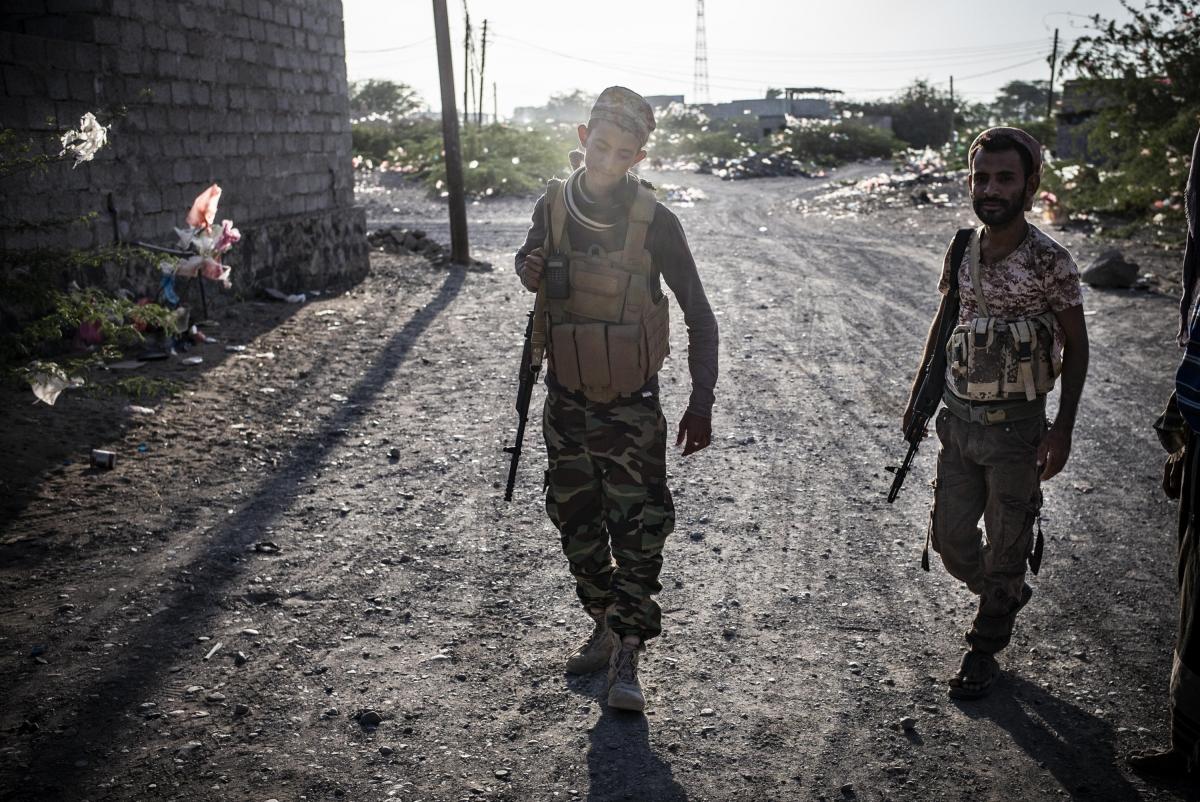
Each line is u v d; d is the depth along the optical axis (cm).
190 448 529
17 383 551
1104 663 323
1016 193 264
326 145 1138
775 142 4850
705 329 288
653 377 284
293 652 324
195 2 878
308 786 254
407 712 290
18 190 674
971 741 279
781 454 552
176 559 392
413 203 2380
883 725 287
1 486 452
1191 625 244
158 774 256
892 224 1952
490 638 338
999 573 290
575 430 288
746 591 379
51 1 752
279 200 1038
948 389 290
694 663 323
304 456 528
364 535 425
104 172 763
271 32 1009
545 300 282
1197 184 241
